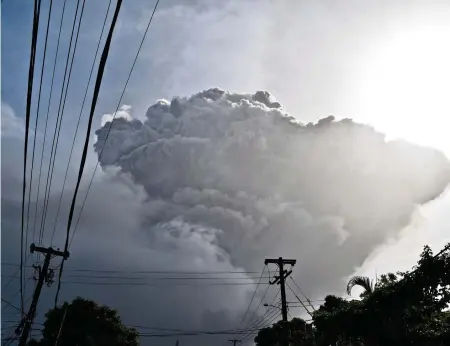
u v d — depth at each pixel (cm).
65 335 3303
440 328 1780
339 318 1900
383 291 1802
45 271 2780
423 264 1666
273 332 3766
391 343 1778
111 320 3472
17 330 2639
